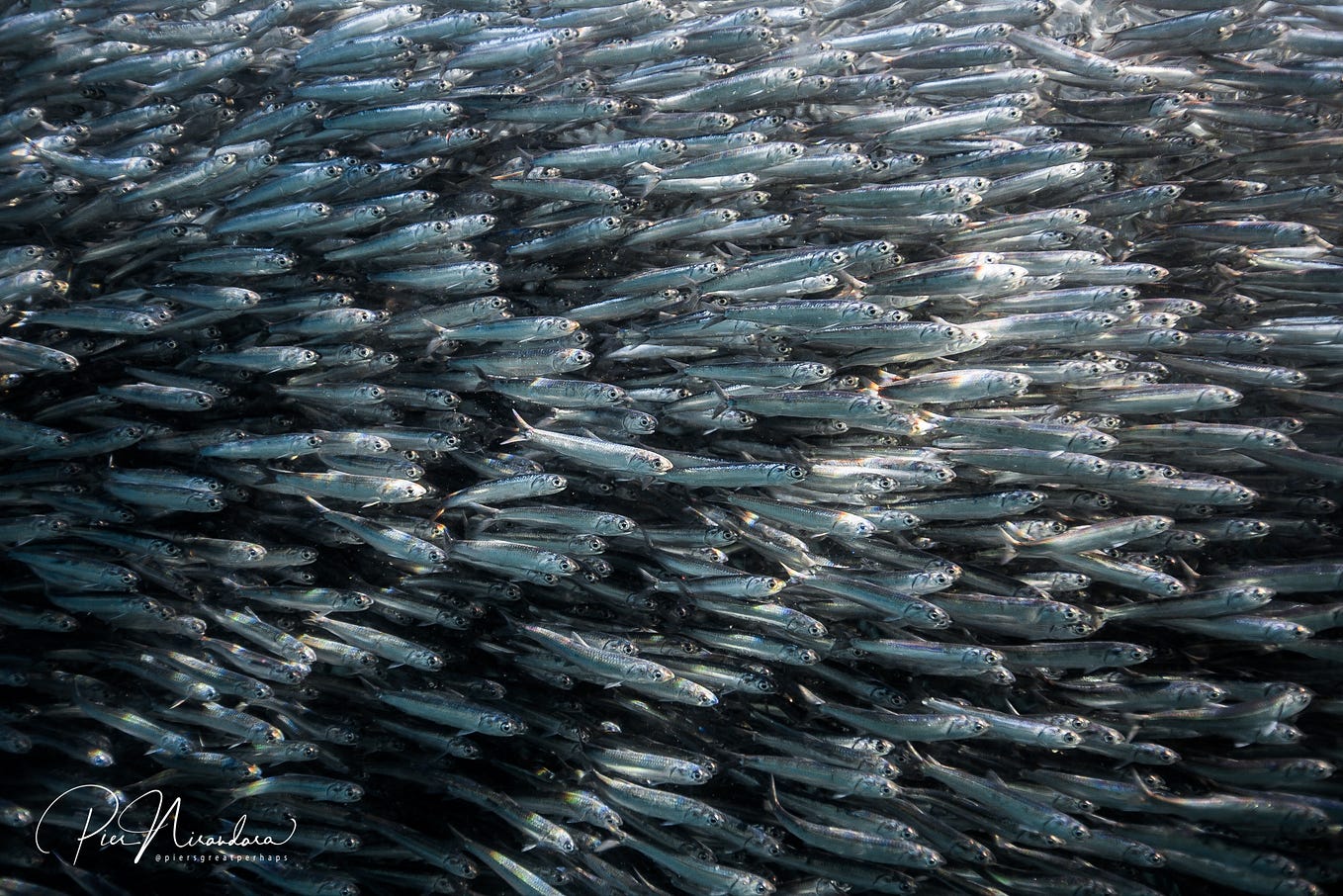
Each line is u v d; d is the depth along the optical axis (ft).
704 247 6.16
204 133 6.16
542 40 6.18
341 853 5.75
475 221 5.90
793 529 5.87
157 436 5.81
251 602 5.77
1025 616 5.72
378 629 5.85
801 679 5.85
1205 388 5.85
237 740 5.67
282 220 5.92
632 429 5.80
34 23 6.02
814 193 6.22
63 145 5.91
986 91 6.40
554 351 5.84
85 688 5.65
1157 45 6.56
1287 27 6.40
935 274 5.96
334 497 5.79
